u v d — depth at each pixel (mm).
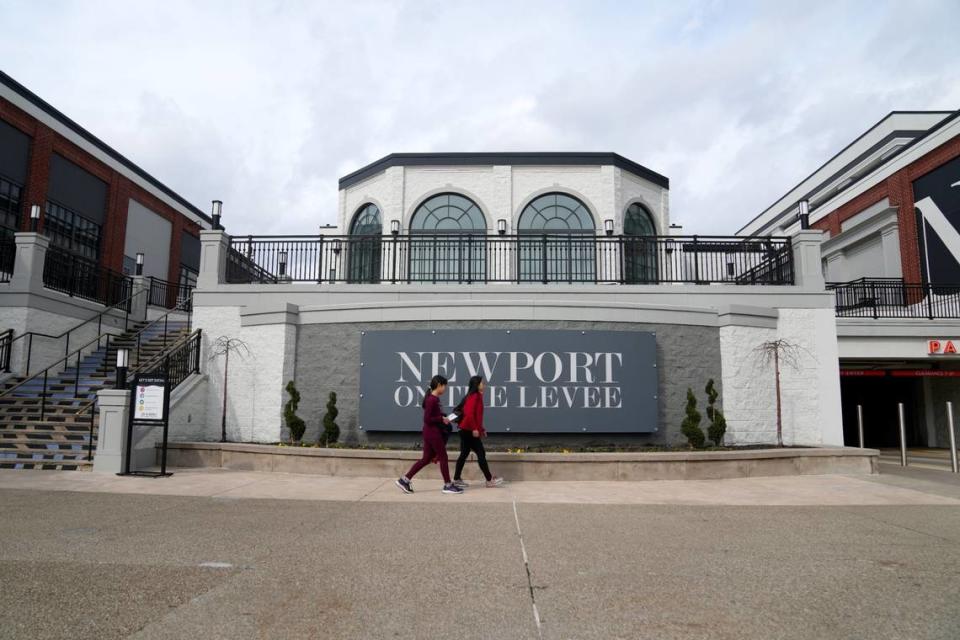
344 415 11594
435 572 4586
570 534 5887
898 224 25109
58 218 22016
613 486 9094
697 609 3816
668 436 11445
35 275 15398
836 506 7547
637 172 22891
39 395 13328
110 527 6066
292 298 13164
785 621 3615
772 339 12484
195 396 12367
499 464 9703
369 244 21234
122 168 25453
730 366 11961
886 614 3732
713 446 11227
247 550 5188
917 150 24125
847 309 21703
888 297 24000
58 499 7672
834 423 12445
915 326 17422
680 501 7844
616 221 21578
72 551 5113
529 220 21609
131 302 19438
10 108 19797
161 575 4453
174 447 11125
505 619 3635
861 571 4652
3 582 4246
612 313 11477
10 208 19906
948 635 3402
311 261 14031
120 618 3586
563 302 11398
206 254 13477
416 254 20547
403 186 21875
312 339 12047
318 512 6938
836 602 3953
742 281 15375
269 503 7500
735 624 3562
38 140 20844
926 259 23656
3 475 9711
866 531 6082
